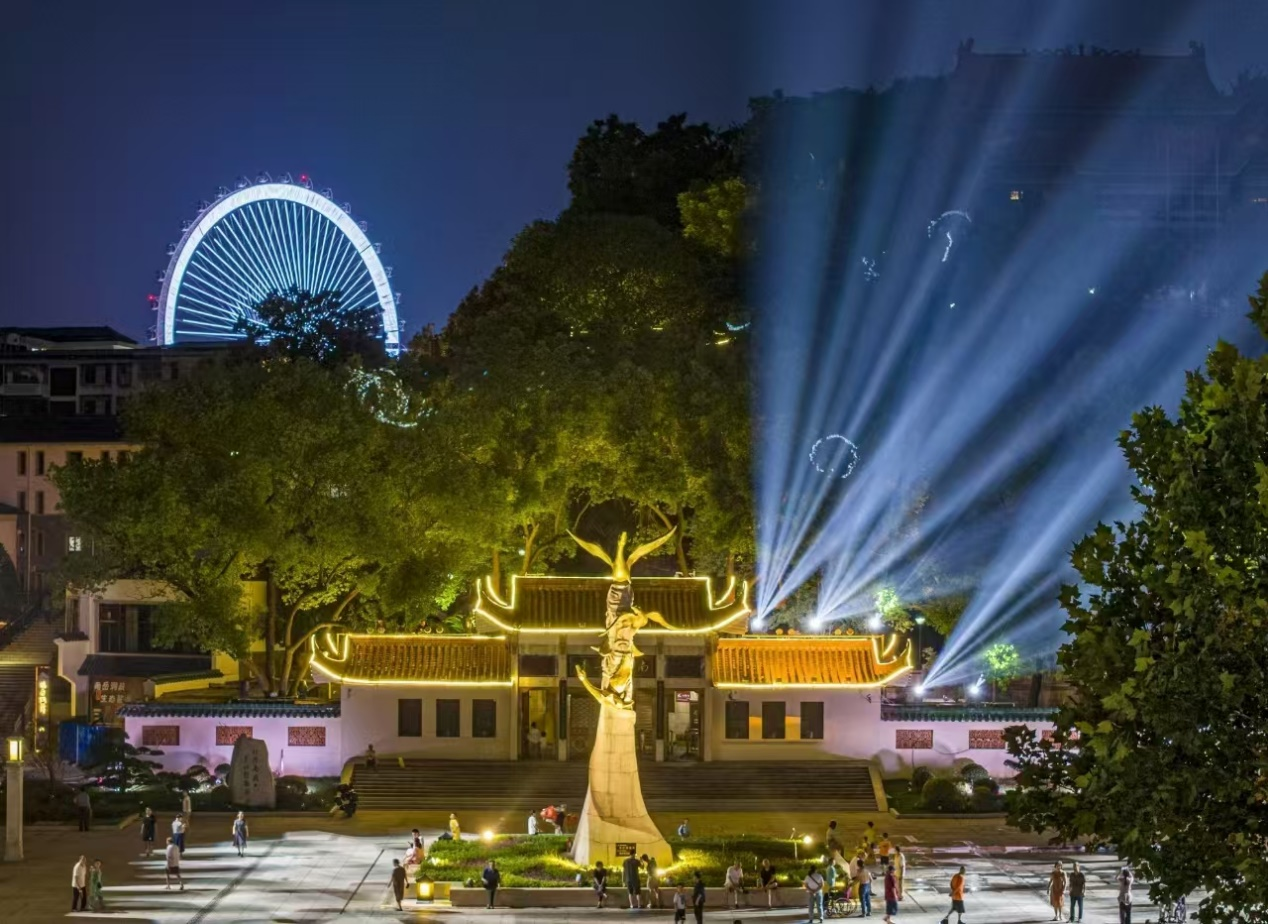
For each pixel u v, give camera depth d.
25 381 177.00
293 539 97.94
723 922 66.19
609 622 73.50
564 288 120.75
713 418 102.94
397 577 99.88
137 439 103.69
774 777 95.38
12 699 116.75
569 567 121.31
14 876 74.31
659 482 101.69
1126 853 36.00
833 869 69.19
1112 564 39.00
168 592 111.31
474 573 111.69
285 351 139.88
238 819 80.06
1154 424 39.47
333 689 109.69
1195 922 64.31
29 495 142.62
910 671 102.19
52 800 89.31
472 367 110.00
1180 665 35.19
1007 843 83.56
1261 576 35.84
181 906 68.69
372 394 103.12
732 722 98.62
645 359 108.69
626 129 148.12
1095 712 38.56
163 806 91.12
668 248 122.00
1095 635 37.75
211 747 98.38
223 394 101.00
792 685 97.69
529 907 69.06
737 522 101.38
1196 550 35.81
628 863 69.12
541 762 97.50
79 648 117.12
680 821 89.25
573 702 99.25
